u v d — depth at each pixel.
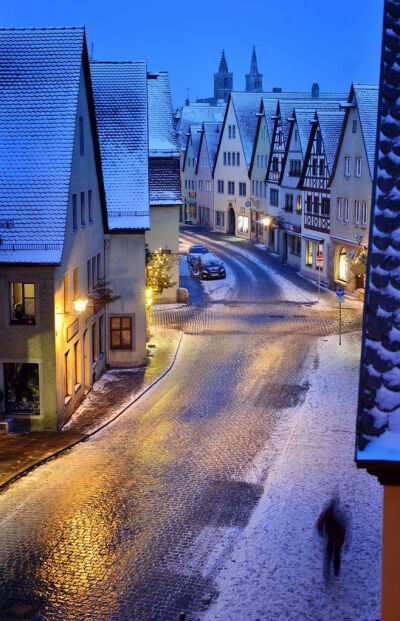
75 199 26.03
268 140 66.06
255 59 198.88
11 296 23.34
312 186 52.41
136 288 31.42
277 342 35.06
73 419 25.03
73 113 25.36
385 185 8.98
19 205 23.66
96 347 29.88
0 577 14.89
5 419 23.64
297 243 58.41
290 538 16.11
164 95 46.84
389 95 9.20
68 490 19.02
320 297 46.69
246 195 73.38
